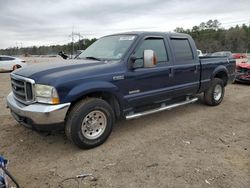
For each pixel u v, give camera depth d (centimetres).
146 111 500
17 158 383
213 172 339
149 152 400
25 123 391
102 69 416
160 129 504
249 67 1059
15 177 331
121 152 401
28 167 357
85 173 340
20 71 425
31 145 427
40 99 374
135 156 387
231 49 9019
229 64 708
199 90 621
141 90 472
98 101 407
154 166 356
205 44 9006
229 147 420
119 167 354
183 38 573
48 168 354
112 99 446
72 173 341
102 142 426
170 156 387
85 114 392
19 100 409
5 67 1895
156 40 509
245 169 348
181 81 554
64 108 369
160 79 503
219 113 618
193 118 576
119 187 309
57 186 312
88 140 404
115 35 530
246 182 317
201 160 374
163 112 622
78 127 388
